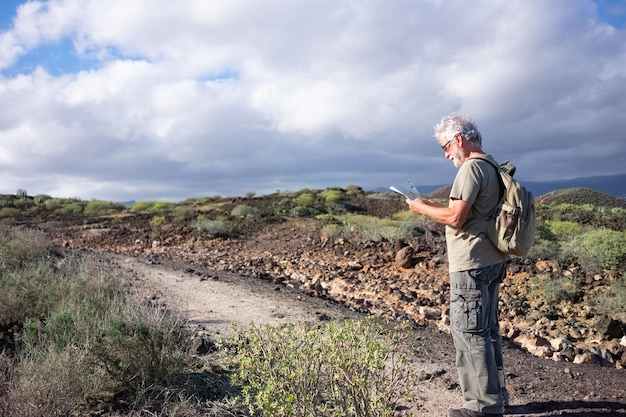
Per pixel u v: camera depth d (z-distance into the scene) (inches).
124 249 621.9
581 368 194.4
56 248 471.5
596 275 350.3
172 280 356.2
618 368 208.8
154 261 457.1
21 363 156.0
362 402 116.4
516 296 328.2
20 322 213.3
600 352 222.1
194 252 580.7
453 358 199.0
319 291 375.9
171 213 987.9
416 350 206.1
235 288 332.5
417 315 303.1
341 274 432.5
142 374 155.3
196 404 146.7
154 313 195.3
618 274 347.6
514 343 242.7
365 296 362.0
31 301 229.1
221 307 278.5
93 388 149.3
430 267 419.2
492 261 129.6
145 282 342.6
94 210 1268.5
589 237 386.3
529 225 127.3
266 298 303.0
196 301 291.3
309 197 1167.6
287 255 537.0
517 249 126.3
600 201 1288.1
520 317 300.4
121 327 162.9
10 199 1563.7
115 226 809.5
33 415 128.7
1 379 145.1
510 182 129.4
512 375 177.6
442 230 631.8
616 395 161.2
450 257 133.5
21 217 1077.1
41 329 188.2
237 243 635.5
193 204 1274.6
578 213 754.2
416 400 157.8
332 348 116.6
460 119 135.6
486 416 128.5
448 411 137.5
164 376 157.1
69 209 1270.9
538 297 323.9
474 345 128.6
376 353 113.1
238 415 141.0
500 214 128.0
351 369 115.6
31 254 383.9
